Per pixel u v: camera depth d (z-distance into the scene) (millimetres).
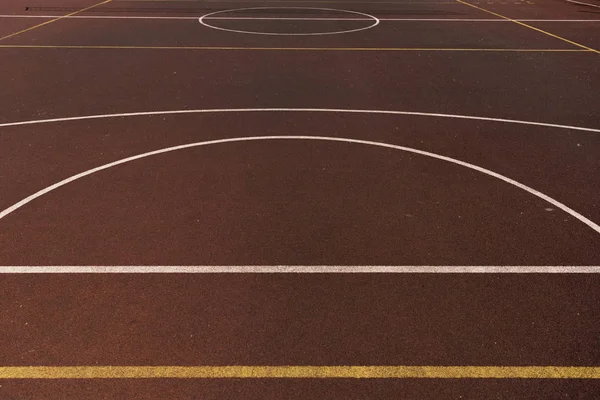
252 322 3922
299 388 3363
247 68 10969
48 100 8953
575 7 20000
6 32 14188
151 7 18641
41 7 18391
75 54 11961
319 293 4246
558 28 15734
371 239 5000
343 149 7090
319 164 6621
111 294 4203
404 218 5371
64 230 5082
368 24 15906
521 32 15055
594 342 3754
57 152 6879
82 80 10086
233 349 3666
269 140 7355
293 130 7730
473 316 4000
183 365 3529
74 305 4074
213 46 12859
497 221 5324
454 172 6438
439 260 4680
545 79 10508
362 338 3777
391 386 3385
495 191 5961
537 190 5992
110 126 7809
